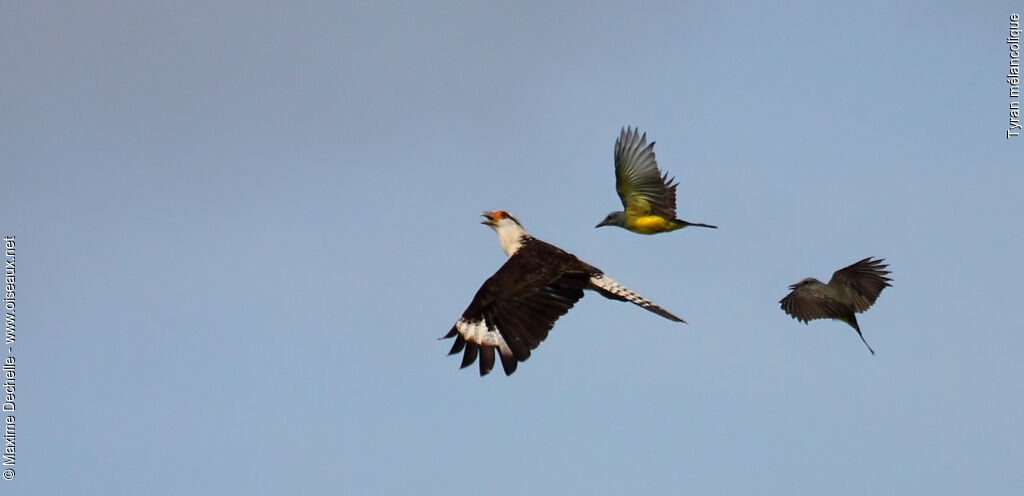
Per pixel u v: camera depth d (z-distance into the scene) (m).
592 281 15.58
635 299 15.46
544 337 15.08
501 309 15.18
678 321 15.32
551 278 15.44
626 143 22.94
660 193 22.72
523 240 16.39
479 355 14.95
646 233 22.91
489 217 16.73
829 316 19.23
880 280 18.98
